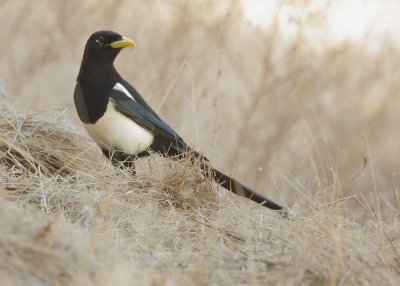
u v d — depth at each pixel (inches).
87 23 602.9
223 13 603.8
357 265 241.3
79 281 201.2
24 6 588.4
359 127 591.8
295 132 549.0
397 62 633.6
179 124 558.9
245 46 649.0
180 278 227.6
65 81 588.4
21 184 309.4
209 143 543.8
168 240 274.2
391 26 631.8
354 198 348.2
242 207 327.0
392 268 249.0
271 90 563.2
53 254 213.2
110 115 365.4
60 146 380.2
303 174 473.1
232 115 571.5
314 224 291.1
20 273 201.6
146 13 618.2
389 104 616.4
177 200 329.7
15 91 541.3
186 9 601.6
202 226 296.7
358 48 629.6
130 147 373.1
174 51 589.9
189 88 586.9
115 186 322.7
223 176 357.7
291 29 585.0
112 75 372.8
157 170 353.4
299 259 243.8
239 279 233.8
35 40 584.1
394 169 548.4
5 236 214.2
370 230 309.4
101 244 239.3
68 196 299.3
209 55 615.5
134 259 243.3
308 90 582.9
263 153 519.2
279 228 305.3
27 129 378.0
